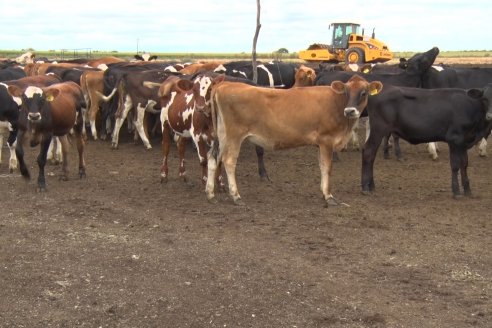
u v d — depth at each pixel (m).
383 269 6.58
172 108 10.36
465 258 6.94
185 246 7.31
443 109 9.65
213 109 9.21
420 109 9.74
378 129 9.98
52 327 5.21
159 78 14.57
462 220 8.54
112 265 6.64
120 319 5.36
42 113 9.76
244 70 16.42
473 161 13.29
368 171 10.20
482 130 9.84
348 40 32.41
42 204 9.34
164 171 10.97
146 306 5.61
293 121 8.94
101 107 16.61
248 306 5.62
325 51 32.78
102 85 16.20
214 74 10.30
